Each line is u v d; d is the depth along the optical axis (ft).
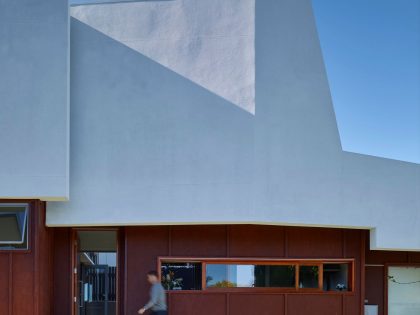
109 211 35.22
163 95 35.94
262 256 38.19
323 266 39.75
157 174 35.50
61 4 34.04
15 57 33.45
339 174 37.78
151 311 34.60
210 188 35.32
